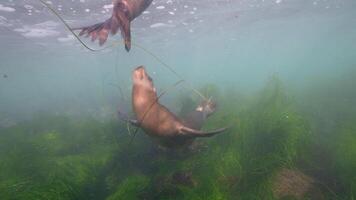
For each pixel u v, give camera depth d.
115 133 9.32
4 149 9.83
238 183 5.79
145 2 2.98
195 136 5.00
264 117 8.30
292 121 7.57
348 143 7.11
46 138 9.91
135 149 7.96
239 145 6.93
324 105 17.36
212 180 5.17
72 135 10.75
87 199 5.87
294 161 7.34
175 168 6.45
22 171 6.60
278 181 6.22
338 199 5.95
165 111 4.93
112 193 5.77
